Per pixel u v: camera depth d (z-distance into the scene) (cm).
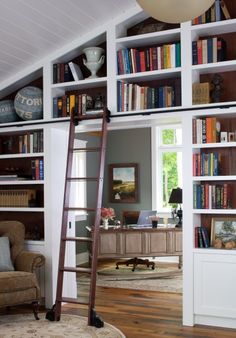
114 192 914
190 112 462
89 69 514
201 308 454
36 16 440
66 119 519
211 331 435
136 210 895
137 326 450
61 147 545
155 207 876
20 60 519
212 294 450
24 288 458
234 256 442
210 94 467
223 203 451
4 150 588
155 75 484
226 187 450
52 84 531
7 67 526
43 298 530
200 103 459
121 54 495
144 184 891
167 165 880
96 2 449
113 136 918
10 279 448
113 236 744
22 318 476
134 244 743
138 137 897
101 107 507
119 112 492
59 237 538
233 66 453
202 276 455
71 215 558
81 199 862
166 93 477
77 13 459
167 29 487
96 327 441
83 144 853
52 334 421
